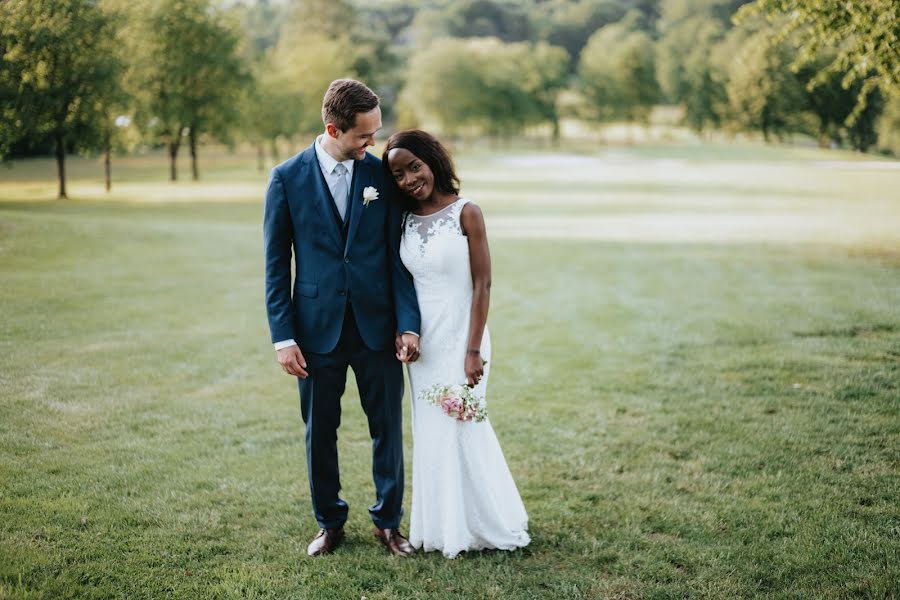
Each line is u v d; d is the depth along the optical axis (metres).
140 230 13.41
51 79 22.61
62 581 2.81
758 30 62.72
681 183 31.09
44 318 7.30
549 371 5.81
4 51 21.12
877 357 5.74
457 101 70.06
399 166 2.99
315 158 3.03
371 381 3.13
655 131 86.38
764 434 4.34
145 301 8.29
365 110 2.87
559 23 117.69
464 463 3.10
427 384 3.15
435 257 3.04
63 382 5.42
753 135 65.00
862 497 3.51
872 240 12.58
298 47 57.25
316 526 3.37
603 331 7.03
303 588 2.84
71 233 12.35
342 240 3.04
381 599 2.77
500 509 3.15
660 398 5.07
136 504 3.52
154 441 4.36
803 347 6.12
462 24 115.00
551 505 3.54
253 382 5.59
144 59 33.47
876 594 2.71
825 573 2.88
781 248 12.08
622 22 104.12
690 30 78.19
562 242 13.82
